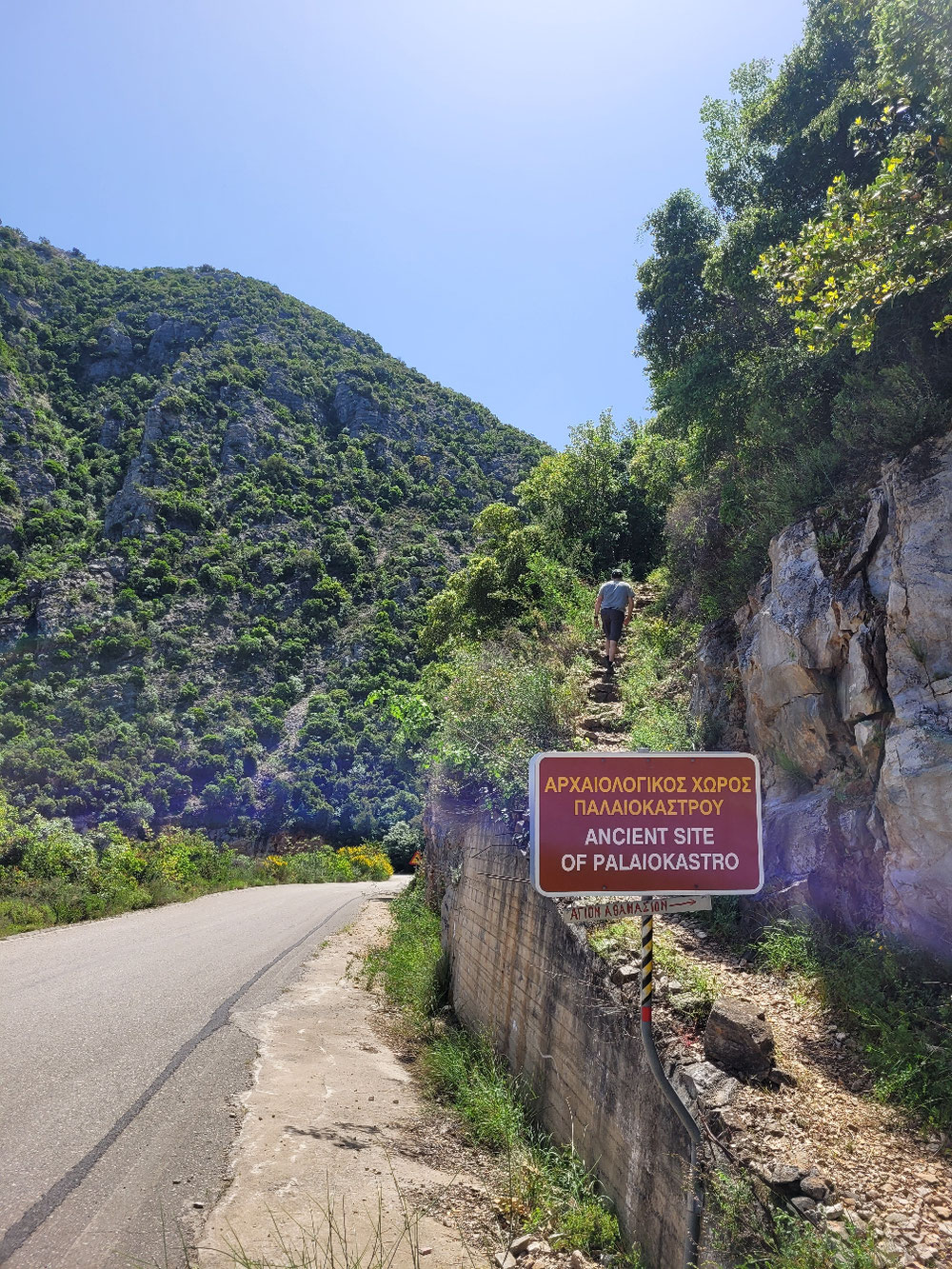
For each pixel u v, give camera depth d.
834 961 4.62
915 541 4.84
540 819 3.05
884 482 5.41
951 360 6.02
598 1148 4.59
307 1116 5.68
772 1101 3.50
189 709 81.12
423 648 19.52
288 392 141.75
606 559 16.84
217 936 14.49
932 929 4.12
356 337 179.25
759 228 9.45
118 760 68.19
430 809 14.50
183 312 154.25
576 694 10.00
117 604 94.06
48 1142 4.82
